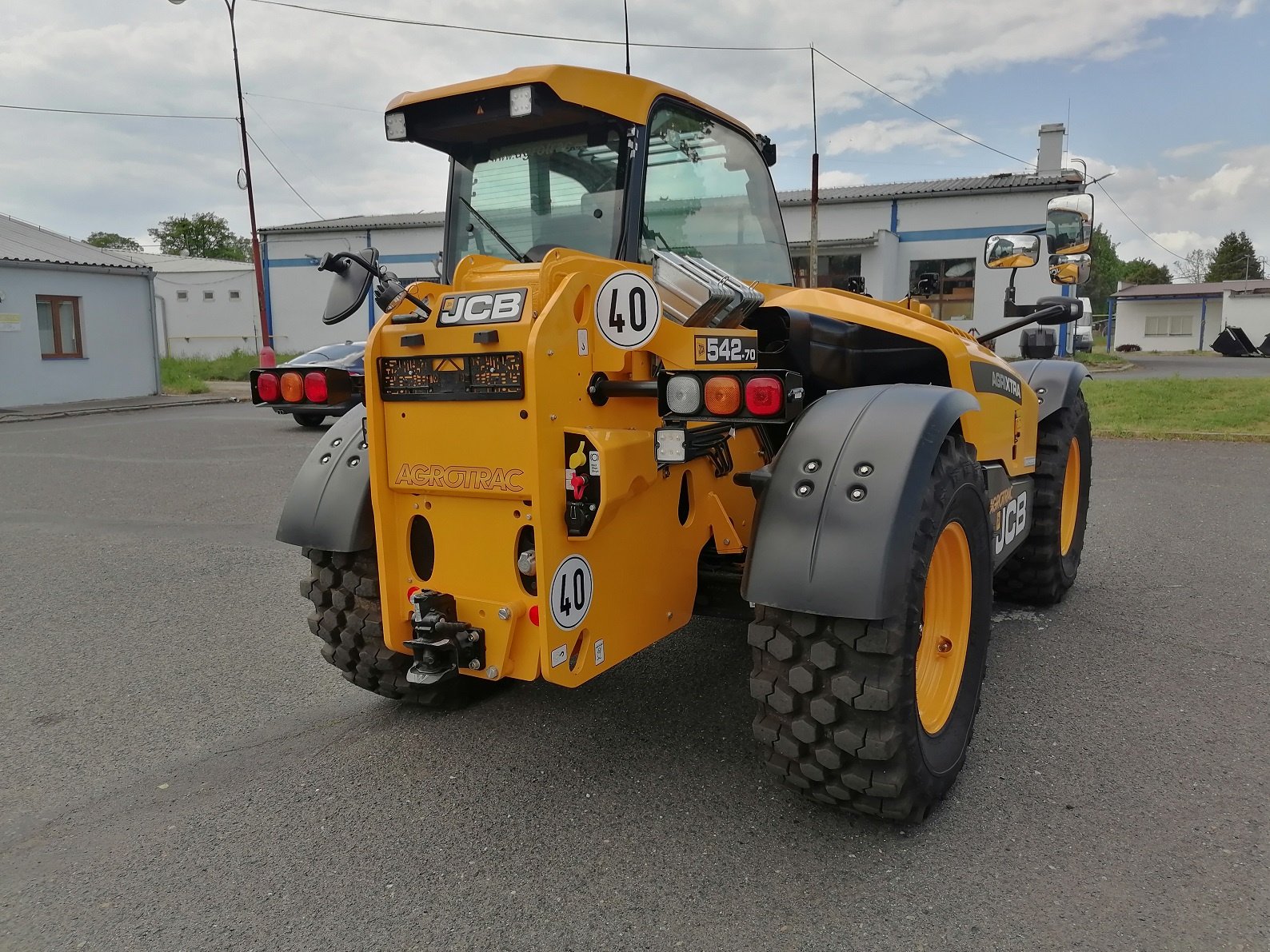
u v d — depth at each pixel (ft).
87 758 10.68
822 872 8.02
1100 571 17.22
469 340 8.28
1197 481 25.31
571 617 8.32
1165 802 9.02
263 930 7.48
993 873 7.93
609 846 8.54
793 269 13.21
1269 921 7.18
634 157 9.75
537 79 9.00
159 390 69.31
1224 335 117.60
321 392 10.14
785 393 7.56
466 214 10.76
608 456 8.09
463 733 11.03
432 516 9.08
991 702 11.48
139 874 8.33
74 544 21.21
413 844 8.69
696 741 10.68
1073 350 75.72
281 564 19.25
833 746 8.09
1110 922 7.22
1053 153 85.71
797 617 8.00
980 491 9.54
